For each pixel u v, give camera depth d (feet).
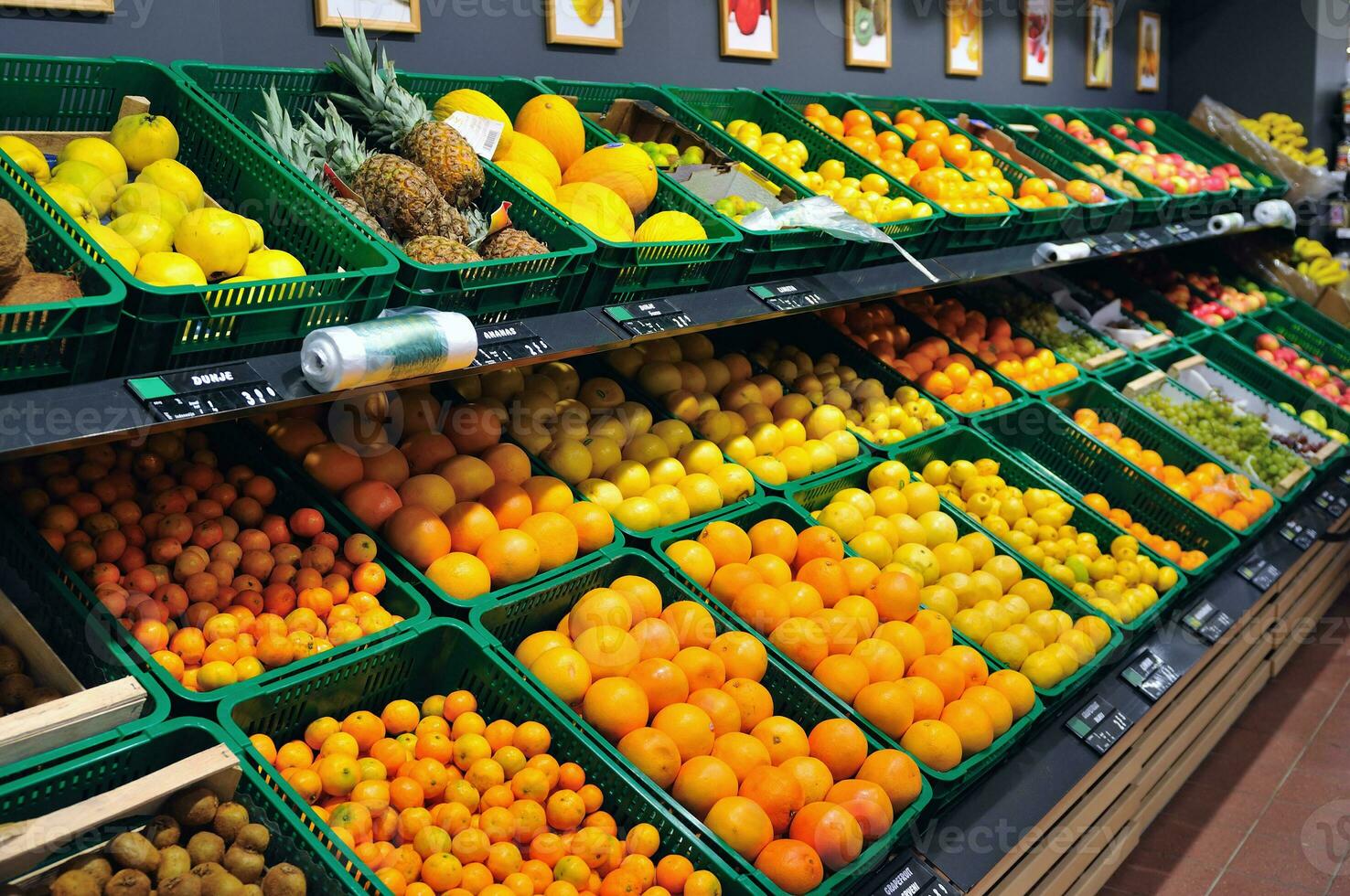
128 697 5.15
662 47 11.83
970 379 12.21
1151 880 10.43
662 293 8.04
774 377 10.59
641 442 8.72
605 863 5.76
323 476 7.00
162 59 7.76
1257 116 22.12
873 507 9.48
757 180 9.84
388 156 7.26
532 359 6.61
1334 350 18.65
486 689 6.57
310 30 8.63
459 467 7.41
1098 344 14.80
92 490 6.15
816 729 6.91
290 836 5.13
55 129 6.86
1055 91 19.57
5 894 4.37
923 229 10.53
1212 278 19.10
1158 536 11.88
